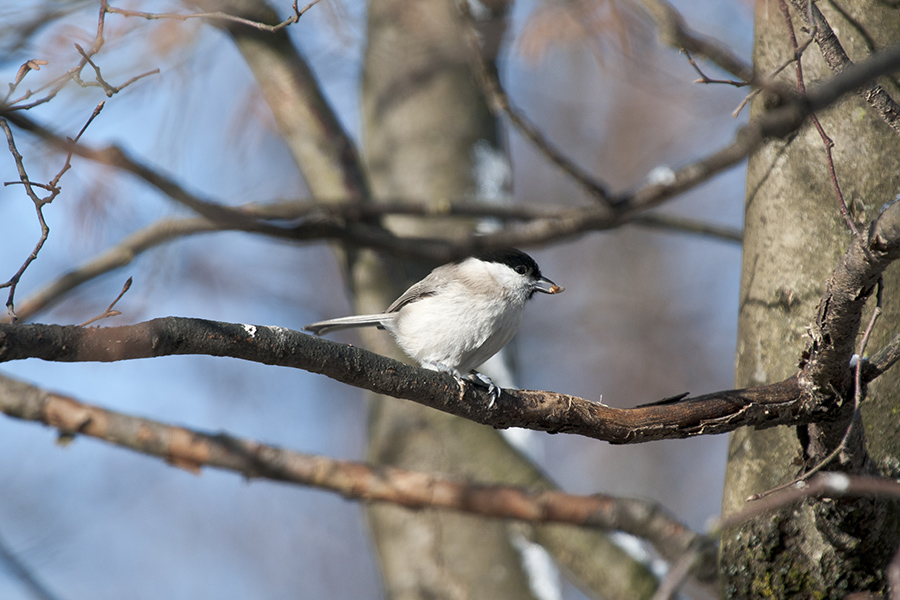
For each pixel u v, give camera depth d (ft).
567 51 24.61
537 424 20.38
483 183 43.19
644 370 67.51
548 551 33.32
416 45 33.30
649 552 33.22
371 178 44.04
